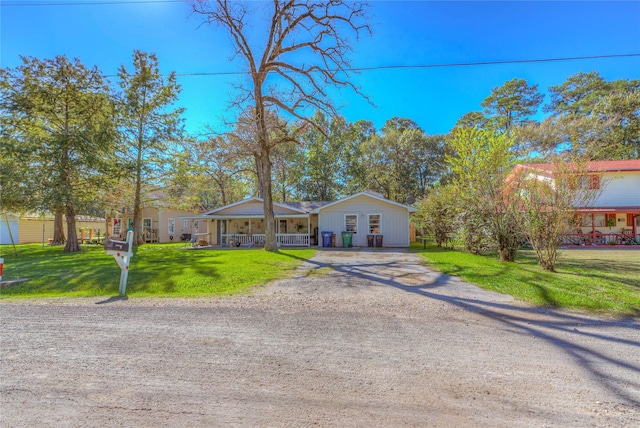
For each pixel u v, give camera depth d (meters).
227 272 9.45
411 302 5.98
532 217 9.36
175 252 16.75
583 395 2.74
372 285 7.60
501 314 5.19
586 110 32.66
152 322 4.80
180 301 6.15
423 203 20.34
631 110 27.47
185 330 4.44
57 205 15.66
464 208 12.72
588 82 35.38
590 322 4.77
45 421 2.37
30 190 14.98
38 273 9.27
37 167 15.70
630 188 20.31
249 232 22.53
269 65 15.83
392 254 14.92
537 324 4.69
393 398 2.70
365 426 2.31
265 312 5.35
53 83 16.28
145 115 20.81
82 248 19.81
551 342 3.98
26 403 2.62
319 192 36.53
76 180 16.83
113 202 21.55
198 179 25.69
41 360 3.46
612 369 3.23
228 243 22.31
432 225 18.80
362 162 37.97
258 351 3.71
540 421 2.37
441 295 6.49
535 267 9.95
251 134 16.94
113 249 6.71
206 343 3.96
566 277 8.03
